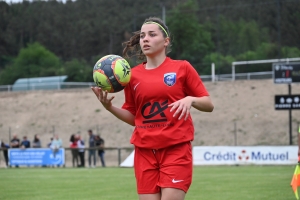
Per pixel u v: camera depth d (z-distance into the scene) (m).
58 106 128.12
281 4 160.25
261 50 155.88
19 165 82.69
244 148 71.44
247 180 46.38
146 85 14.45
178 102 13.69
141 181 14.57
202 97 14.30
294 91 113.75
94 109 123.81
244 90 117.75
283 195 33.34
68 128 118.50
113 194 35.56
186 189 14.25
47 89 141.50
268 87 117.12
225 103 114.56
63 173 61.00
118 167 76.31
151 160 14.44
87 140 113.06
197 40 171.38
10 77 176.88
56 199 32.66
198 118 110.94
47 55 185.50
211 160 72.62
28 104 131.88
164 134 14.19
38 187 41.59
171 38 15.28
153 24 14.70
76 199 32.59
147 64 14.93
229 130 105.19
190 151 14.53
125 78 14.57
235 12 179.12
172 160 14.16
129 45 16.02
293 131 100.75
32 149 81.25
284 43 155.50
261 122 105.38
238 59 154.88
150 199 14.45
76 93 132.88
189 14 172.88
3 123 125.94
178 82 14.38
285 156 69.88
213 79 124.81
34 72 175.62
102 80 14.51
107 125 116.25
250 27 167.00
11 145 87.94
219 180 46.72
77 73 167.38
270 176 50.81
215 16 183.00
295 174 27.48
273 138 99.88
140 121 14.62
